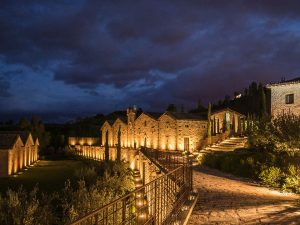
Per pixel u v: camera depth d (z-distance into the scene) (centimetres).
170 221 960
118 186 3098
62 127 10769
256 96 7431
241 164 2538
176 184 1359
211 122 5256
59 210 2334
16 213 1795
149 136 5747
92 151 7394
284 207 1276
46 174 4684
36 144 6688
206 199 1459
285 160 2336
